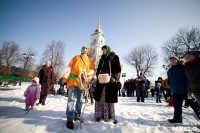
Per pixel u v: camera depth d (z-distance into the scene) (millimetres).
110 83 2451
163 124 2400
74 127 2074
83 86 2338
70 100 2193
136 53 29219
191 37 20750
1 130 1693
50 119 2293
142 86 6824
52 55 23141
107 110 2410
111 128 2029
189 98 2643
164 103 6285
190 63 2107
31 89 3326
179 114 2568
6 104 3891
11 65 28359
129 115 3197
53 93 8312
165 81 7660
